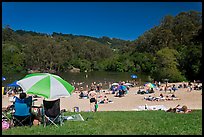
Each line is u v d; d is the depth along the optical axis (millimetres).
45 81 9125
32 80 9172
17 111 9289
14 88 41438
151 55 100750
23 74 93125
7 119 10336
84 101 33719
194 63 63406
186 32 101875
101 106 29547
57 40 128750
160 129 8820
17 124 9516
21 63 103812
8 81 65688
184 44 94812
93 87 52438
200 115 12141
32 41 114250
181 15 111125
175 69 63875
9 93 37906
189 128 8984
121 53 131375
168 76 62625
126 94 39281
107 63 114812
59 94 9023
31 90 8844
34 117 9969
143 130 8664
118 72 101938
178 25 106875
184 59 66312
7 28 117438
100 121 10555
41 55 109500
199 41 80875
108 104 30875
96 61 120250
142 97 35906
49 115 9523
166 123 9969
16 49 104375
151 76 72812
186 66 65688
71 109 27203
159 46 103812
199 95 35531
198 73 61562
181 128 8984
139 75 84875
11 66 99812
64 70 112625
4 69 94562
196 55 63219
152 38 109375
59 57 112750
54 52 113750
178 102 30594
